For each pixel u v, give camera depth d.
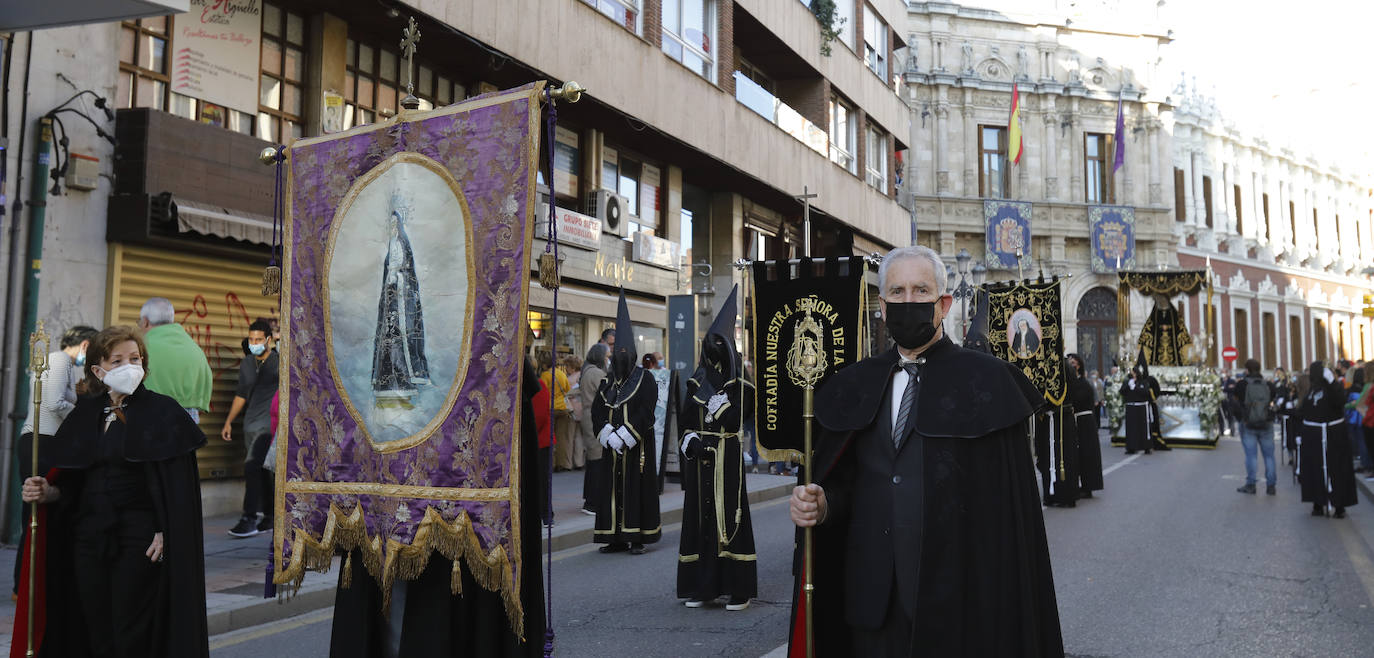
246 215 11.69
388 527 4.40
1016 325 14.35
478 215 4.35
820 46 25.23
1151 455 24.66
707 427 7.68
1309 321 59.62
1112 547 10.41
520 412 4.20
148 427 4.88
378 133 4.69
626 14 17.91
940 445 3.28
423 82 15.45
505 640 4.46
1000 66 46.56
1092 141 47.34
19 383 9.68
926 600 3.19
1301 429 13.08
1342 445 12.73
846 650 3.50
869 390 3.44
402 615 4.47
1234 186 54.88
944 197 44.59
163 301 7.96
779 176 23.03
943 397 3.32
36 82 9.93
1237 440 31.28
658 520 10.18
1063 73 47.16
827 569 3.52
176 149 10.91
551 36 15.65
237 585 7.71
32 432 5.22
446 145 4.48
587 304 17.84
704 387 7.77
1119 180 47.03
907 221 31.80
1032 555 3.26
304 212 4.88
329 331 4.73
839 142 27.09
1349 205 65.56
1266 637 6.73
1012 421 3.24
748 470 18.23
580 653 6.27
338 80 13.61
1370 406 16.52
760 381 8.87
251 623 7.06
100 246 10.47
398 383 4.50
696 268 20.77
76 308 10.22
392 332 4.54
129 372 4.89
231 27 12.33
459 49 14.86
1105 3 47.62
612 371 10.09
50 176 9.95
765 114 22.61
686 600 7.73
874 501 3.40
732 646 6.43
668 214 21.05
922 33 45.69
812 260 8.86
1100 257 45.69
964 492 3.25
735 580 7.54
